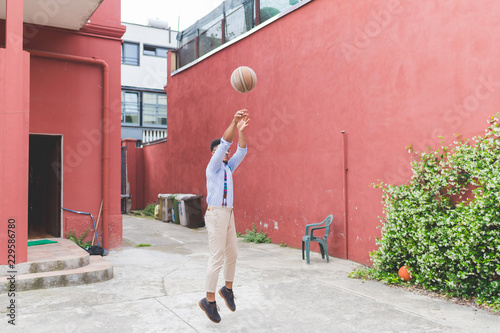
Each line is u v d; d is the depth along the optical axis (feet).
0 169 16.57
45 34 24.62
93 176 25.86
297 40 26.96
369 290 16.28
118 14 26.78
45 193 28.73
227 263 12.34
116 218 26.53
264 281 17.72
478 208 14.30
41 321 12.49
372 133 21.04
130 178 59.41
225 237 11.96
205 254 24.91
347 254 22.63
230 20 36.22
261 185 30.71
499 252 13.73
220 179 12.03
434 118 17.70
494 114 15.25
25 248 17.15
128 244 29.04
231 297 12.35
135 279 18.15
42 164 29.48
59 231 25.23
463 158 15.69
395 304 14.35
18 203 16.85
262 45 30.68
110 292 15.92
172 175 48.37
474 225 13.98
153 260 22.86
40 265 17.19
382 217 19.43
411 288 16.46
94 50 26.09
